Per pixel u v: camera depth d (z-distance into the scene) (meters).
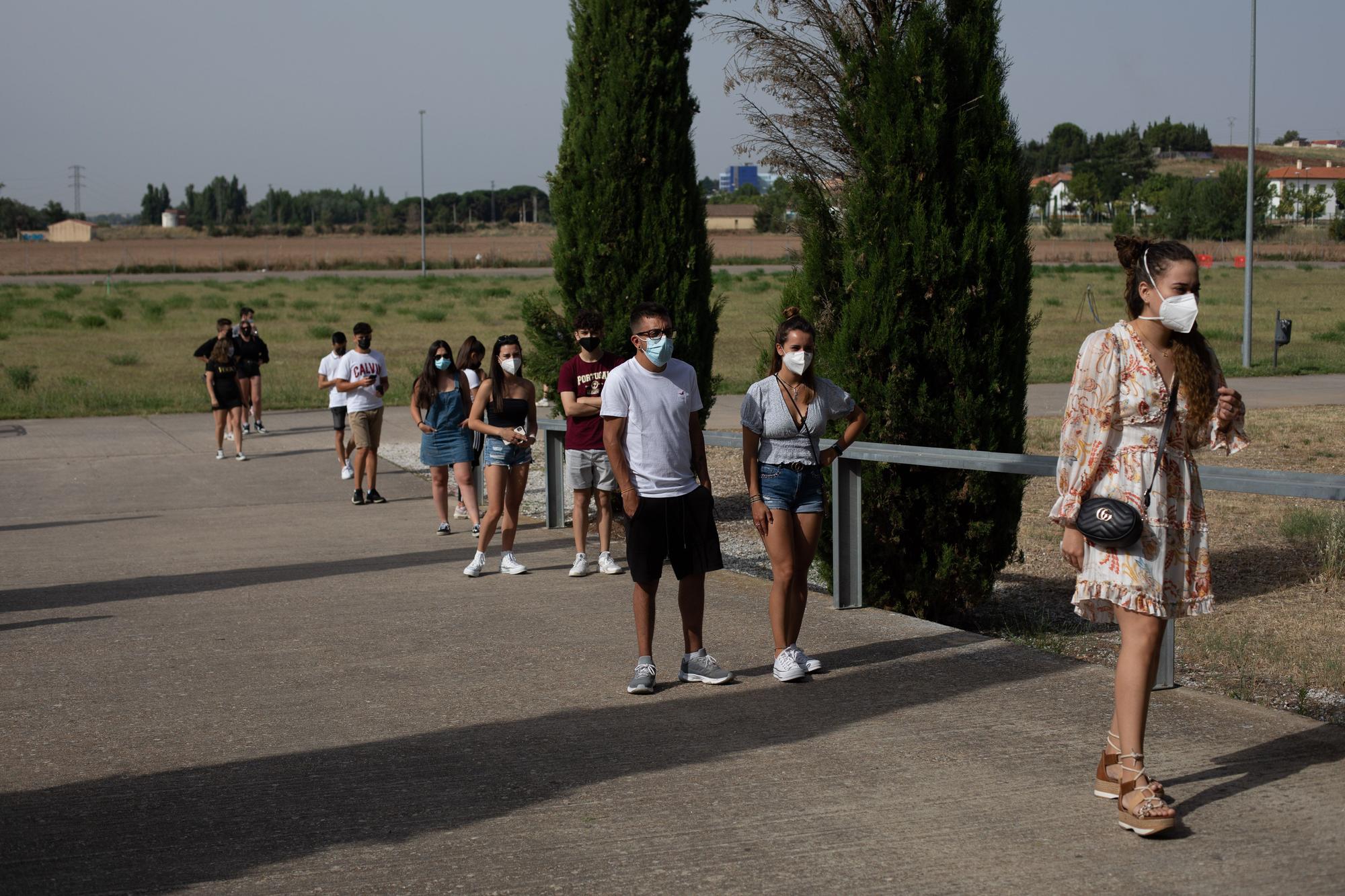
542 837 4.03
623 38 10.91
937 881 3.63
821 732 5.04
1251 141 27.05
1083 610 4.26
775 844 3.93
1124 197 154.75
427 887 3.67
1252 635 7.53
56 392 23.09
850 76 7.64
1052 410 19.58
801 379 5.75
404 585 8.40
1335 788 4.28
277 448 16.95
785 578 5.77
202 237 187.38
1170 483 4.01
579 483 8.55
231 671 6.21
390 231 186.25
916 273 7.29
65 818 4.26
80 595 8.30
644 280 11.07
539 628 7.03
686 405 5.68
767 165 8.45
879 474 7.49
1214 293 50.47
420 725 5.25
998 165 7.41
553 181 11.43
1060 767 4.56
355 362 12.48
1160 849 3.82
